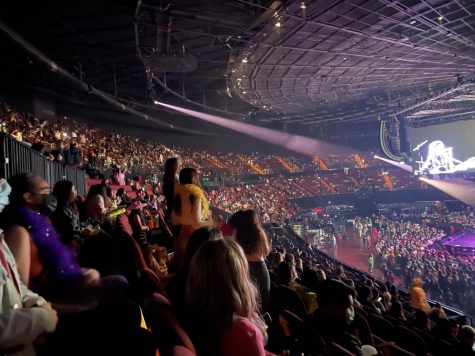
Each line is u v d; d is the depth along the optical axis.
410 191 47.38
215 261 2.18
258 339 2.13
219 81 34.72
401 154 42.25
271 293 4.66
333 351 3.04
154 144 40.25
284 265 5.58
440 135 38.72
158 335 1.99
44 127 21.69
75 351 1.99
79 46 23.80
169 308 2.13
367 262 31.80
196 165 43.69
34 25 20.53
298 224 40.62
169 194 4.86
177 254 4.20
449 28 22.41
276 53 25.38
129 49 24.64
